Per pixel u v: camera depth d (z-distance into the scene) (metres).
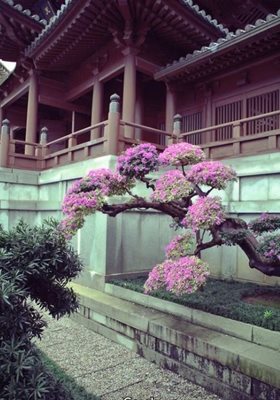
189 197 4.16
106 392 3.03
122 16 7.66
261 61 7.66
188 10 7.45
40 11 11.83
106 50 9.15
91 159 6.25
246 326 3.28
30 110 10.48
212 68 8.07
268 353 2.93
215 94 9.09
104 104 11.47
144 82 10.45
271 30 6.18
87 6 7.18
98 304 4.61
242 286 4.75
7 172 8.02
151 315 4.02
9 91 12.41
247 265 5.14
